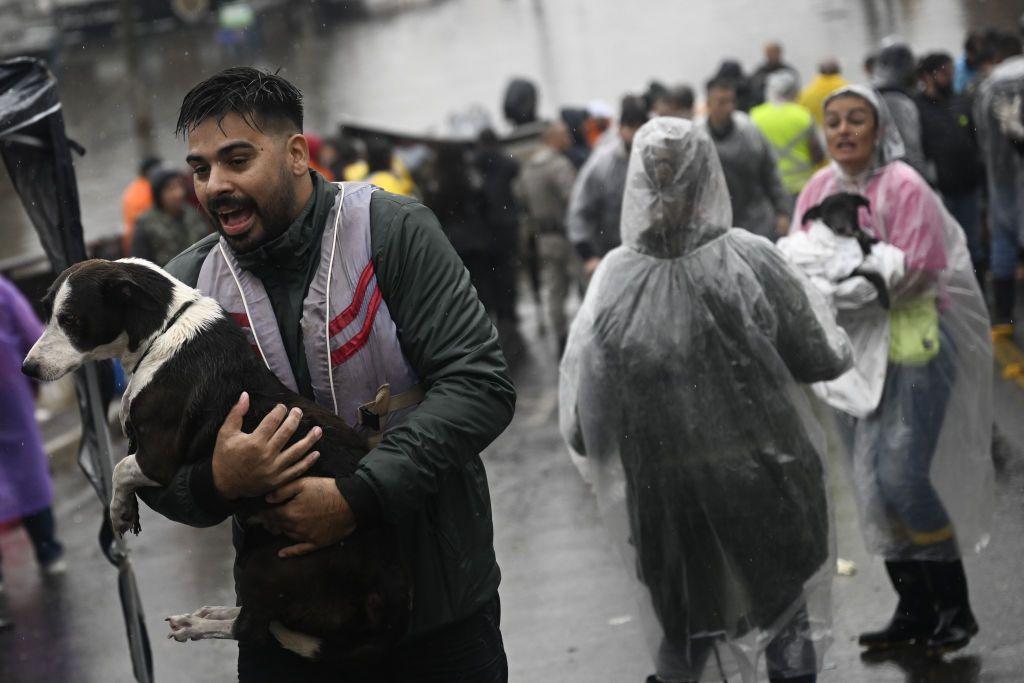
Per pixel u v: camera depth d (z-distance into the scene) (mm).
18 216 19984
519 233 12539
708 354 4234
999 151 9227
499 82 29016
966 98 9703
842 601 5723
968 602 5160
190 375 2912
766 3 34719
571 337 4508
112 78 33125
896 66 9594
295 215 3037
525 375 10922
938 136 9469
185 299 2996
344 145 12789
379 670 3199
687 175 4199
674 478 4309
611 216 9391
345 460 2932
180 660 6203
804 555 4316
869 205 4988
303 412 2941
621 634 5695
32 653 6492
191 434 2900
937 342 4961
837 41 26875
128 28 23438
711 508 4293
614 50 31312
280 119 2990
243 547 3064
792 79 10812
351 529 2885
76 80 33281
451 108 26391
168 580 7250
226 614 3094
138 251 10156
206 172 2986
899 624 5207
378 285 3062
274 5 40938
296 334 3076
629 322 4289
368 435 3055
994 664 4930
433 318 3037
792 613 4344
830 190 5238
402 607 2980
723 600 4359
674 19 34719
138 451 2963
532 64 30891
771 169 8930
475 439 2998
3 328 7398
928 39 24562
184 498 2895
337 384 3061
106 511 4676
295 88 3041
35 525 7594
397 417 3082
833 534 4391
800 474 4285
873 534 5137
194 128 2967
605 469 4445
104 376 4637
